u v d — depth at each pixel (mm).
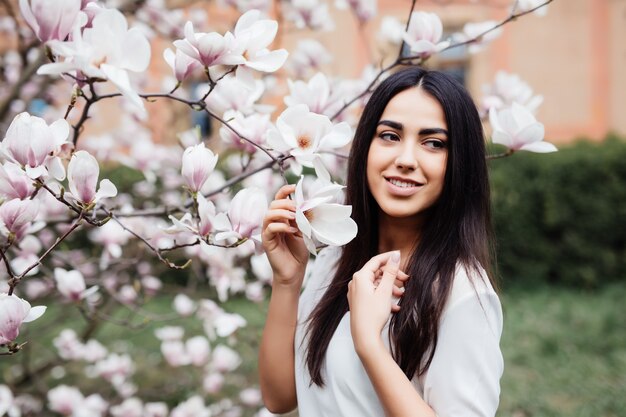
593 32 8477
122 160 2604
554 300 6215
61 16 890
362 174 1342
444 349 1145
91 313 2105
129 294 2598
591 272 6816
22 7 892
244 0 2445
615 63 8438
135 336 4961
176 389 3627
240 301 4957
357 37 8133
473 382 1121
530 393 3838
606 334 4914
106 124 6645
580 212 6875
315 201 1053
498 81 1912
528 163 6949
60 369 3521
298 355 1418
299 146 1140
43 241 2605
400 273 1240
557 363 4371
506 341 4840
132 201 3146
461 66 8742
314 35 6410
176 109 3516
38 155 1004
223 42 1073
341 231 1084
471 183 1248
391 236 1371
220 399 3609
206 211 1132
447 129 1228
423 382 1186
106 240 1949
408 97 1240
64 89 3170
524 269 6980
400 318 1207
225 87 1551
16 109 3061
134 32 922
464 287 1182
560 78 8539
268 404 1519
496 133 1459
